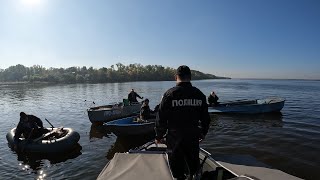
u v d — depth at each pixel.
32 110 24.77
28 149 10.59
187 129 3.31
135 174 3.39
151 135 13.18
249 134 13.62
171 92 3.36
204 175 4.54
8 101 34.50
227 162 4.93
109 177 3.36
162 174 3.37
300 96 38.94
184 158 3.39
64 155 10.48
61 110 24.25
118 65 145.88
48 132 11.83
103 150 11.17
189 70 3.45
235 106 20.52
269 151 10.62
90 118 16.53
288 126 15.65
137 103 19.78
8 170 9.02
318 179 7.95
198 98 3.36
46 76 130.50
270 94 43.38
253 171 4.40
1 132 15.41
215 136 13.20
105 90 56.75
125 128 12.34
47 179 8.30
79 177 8.38
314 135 13.27
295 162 9.32
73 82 122.06
